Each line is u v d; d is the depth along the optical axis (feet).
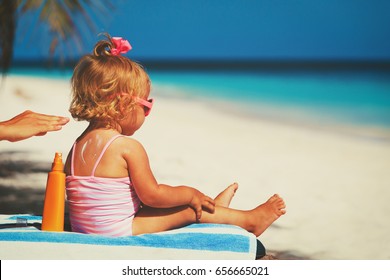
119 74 13.91
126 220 13.74
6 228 13.93
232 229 13.87
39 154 22.22
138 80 14.12
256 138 25.53
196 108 30.07
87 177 13.56
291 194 19.85
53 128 16.63
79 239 13.34
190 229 13.83
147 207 14.11
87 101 13.96
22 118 16.81
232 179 20.95
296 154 23.67
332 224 17.78
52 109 27.40
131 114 14.10
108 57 14.19
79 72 14.17
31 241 13.25
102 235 13.53
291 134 26.16
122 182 13.61
